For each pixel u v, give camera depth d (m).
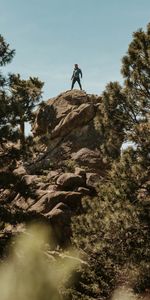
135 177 16.53
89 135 33.88
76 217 18.77
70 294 14.15
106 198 16.95
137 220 15.60
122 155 16.94
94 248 16.55
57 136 34.03
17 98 22.53
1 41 21.98
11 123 21.14
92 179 27.03
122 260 16.11
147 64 18.09
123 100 18.89
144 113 18.62
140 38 18.75
